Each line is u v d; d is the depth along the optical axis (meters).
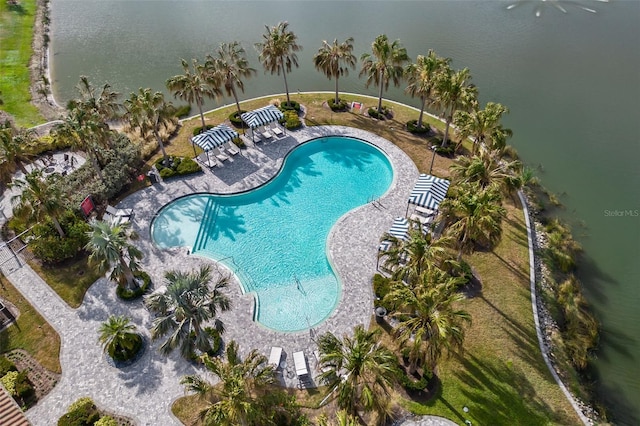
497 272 44.59
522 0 111.50
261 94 76.12
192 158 59.44
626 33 95.06
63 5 112.50
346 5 113.00
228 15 108.25
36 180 41.53
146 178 55.56
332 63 64.38
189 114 70.50
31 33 95.75
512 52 88.06
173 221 50.81
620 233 50.62
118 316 40.69
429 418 33.53
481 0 113.56
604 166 59.91
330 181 57.03
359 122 66.50
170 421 33.66
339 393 28.72
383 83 63.97
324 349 29.23
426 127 64.31
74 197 49.69
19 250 46.69
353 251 46.53
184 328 32.72
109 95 54.50
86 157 58.34
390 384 27.84
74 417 32.72
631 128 66.56
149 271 44.94
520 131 66.06
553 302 42.66
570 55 86.81
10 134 48.41
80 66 85.81
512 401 34.66
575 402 35.19
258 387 29.52
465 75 53.34
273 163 58.66
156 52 91.25
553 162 60.53
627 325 41.75
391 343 37.91
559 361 37.91
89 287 43.25
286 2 115.94
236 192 54.12
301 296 43.22
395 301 32.03
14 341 38.94
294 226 50.72
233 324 39.94
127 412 34.19
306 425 31.69
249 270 45.75
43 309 41.41
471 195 36.97
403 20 103.12
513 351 37.97
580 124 67.56
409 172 56.69
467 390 35.19
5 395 31.27
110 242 37.47
